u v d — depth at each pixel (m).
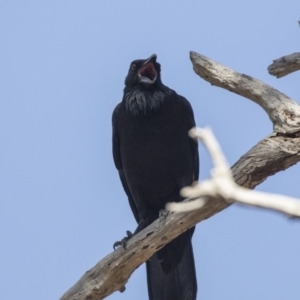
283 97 10.58
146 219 14.48
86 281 11.33
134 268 11.41
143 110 14.23
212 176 5.77
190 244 13.59
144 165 14.21
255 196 5.66
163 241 11.10
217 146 5.72
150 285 13.54
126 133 14.37
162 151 14.13
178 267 13.53
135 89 14.55
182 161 14.21
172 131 14.17
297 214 5.56
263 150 10.16
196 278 13.52
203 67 11.23
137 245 11.12
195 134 5.90
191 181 14.41
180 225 10.82
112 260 11.23
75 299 11.30
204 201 6.66
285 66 10.70
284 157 10.09
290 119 10.29
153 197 14.48
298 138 10.14
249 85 10.88
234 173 10.21
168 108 14.21
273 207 5.61
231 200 5.90
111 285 11.38
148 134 14.16
